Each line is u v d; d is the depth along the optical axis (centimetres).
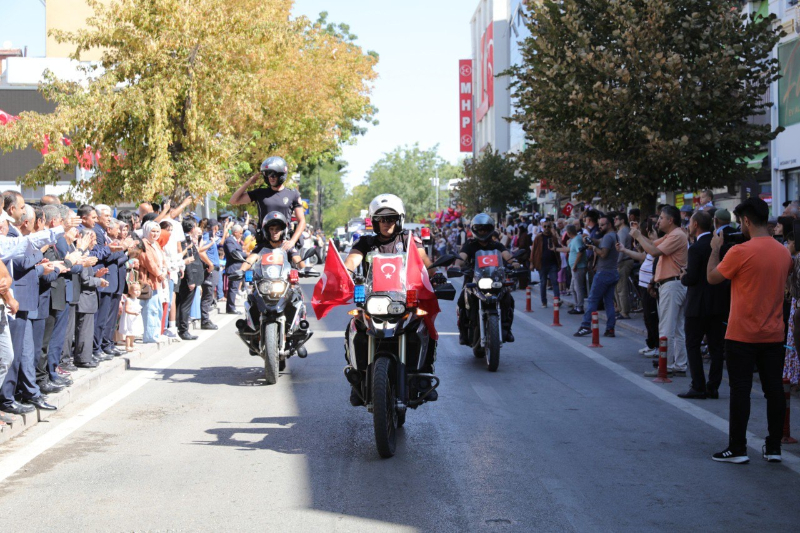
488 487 616
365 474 652
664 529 532
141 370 1158
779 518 554
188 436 779
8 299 729
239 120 2730
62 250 973
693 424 820
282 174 1155
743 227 704
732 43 1825
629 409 890
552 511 563
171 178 2109
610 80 1856
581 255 1831
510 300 1194
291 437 773
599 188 1889
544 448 728
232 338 1512
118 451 727
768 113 2403
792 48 2217
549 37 1984
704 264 923
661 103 1767
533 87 1973
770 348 688
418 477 643
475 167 5353
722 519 551
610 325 1495
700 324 938
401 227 769
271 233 1081
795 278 782
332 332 1598
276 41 2275
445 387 1019
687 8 1852
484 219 1192
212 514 561
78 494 607
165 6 2066
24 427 807
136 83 2105
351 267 756
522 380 1066
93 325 1092
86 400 948
